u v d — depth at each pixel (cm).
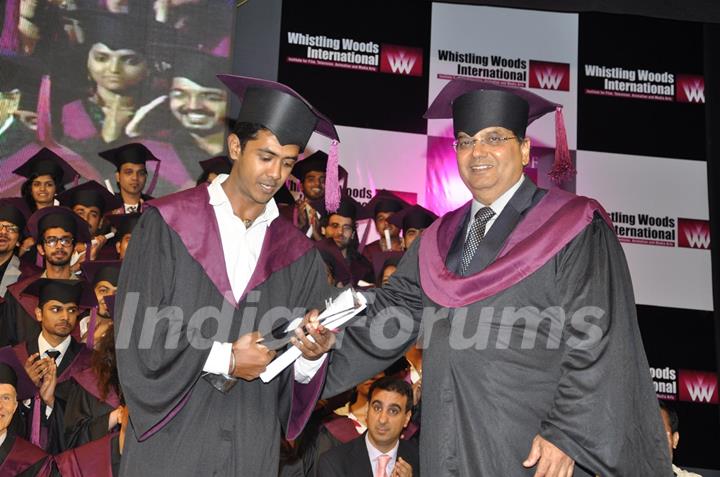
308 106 383
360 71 824
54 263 739
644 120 840
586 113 839
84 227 749
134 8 799
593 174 828
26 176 765
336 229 785
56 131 777
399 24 835
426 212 796
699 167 833
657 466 355
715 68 852
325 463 580
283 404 386
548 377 365
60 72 784
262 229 388
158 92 793
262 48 817
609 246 375
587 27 852
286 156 379
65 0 793
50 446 638
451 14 843
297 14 826
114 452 589
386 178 811
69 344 693
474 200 400
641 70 848
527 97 397
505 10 849
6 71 776
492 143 387
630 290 372
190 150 789
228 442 364
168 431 361
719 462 773
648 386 362
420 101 827
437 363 373
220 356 359
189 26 804
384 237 794
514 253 373
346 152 812
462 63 837
